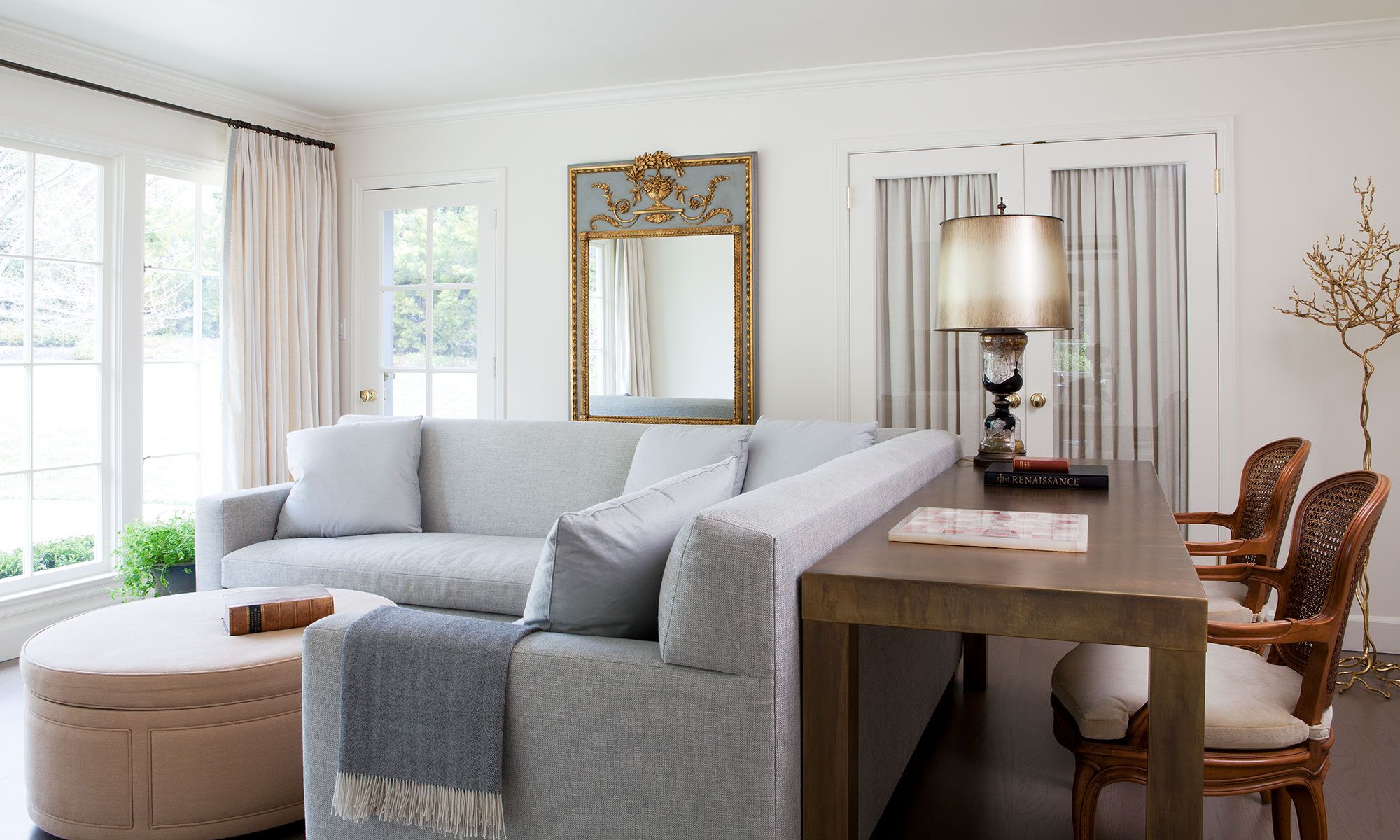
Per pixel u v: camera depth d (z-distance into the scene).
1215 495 3.97
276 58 4.14
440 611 3.02
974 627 1.43
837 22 3.72
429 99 4.80
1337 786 2.52
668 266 4.62
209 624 2.45
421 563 3.07
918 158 4.27
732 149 4.52
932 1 3.50
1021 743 2.76
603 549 1.66
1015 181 4.15
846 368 4.40
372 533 3.52
